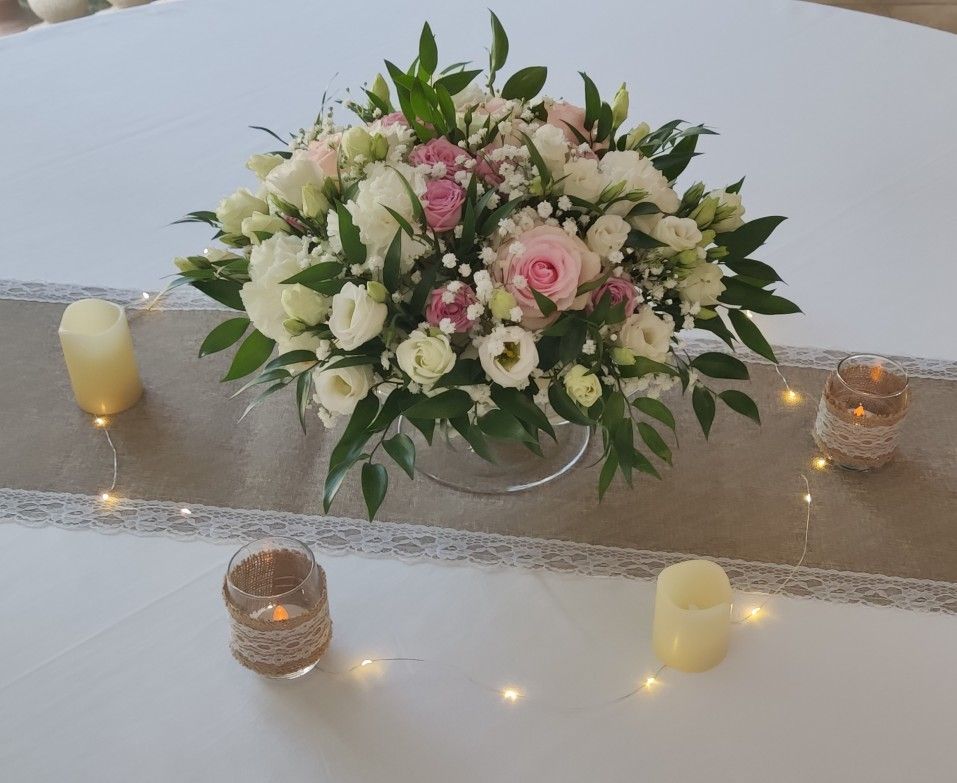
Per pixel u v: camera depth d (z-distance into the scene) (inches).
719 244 37.6
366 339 32.0
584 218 34.9
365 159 35.0
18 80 62.9
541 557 39.1
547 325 33.3
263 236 35.5
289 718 34.0
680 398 45.4
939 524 40.4
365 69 63.2
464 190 33.8
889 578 38.4
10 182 55.9
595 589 38.0
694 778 32.4
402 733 33.5
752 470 42.4
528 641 36.3
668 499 41.3
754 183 55.4
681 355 46.9
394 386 36.3
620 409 34.1
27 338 48.0
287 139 58.3
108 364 43.2
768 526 40.3
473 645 36.1
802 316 48.8
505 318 32.3
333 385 33.6
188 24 67.5
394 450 35.0
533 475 42.1
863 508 41.0
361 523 40.3
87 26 67.5
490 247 34.1
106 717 34.0
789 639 36.3
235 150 57.9
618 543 39.7
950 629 36.7
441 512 40.8
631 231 35.1
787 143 58.1
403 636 36.4
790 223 53.2
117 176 56.4
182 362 47.1
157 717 34.0
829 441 42.2
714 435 43.9
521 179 34.2
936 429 44.1
